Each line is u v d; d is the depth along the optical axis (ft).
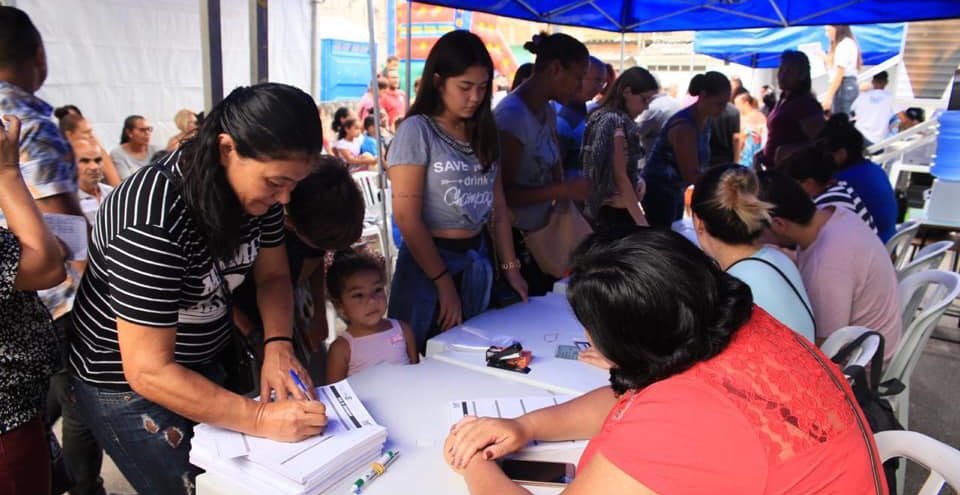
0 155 3.95
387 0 25.67
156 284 3.89
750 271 5.54
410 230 6.98
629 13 16.58
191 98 15.74
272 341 4.97
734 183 5.62
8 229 4.06
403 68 26.03
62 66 13.47
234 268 4.62
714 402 2.87
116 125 14.52
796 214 7.23
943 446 4.28
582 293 3.08
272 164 3.76
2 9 6.33
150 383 3.97
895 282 7.30
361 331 6.68
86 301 4.39
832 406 3.04
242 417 4.07
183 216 3.98
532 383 5.35
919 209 17.81
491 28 28.07
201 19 5.93
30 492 4.44
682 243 3.14
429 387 5.24
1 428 4.21
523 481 3.99
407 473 4.04
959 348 12.78
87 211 10.37
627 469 2.86
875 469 3.08
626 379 3.18
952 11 13.25
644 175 13.48
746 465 2.78
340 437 4.14
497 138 7.34
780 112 15.53
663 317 2.91
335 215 5.66
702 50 26.71
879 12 14.02
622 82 10.81
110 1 13.94
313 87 18.83
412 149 6.86
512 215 9.15
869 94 23.11
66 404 5.82
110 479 7.98
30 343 4.30
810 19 14.79
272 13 17.26
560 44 8.55
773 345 3.14
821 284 7.14
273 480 3.77
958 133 13.85
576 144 11.08
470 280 7.45
